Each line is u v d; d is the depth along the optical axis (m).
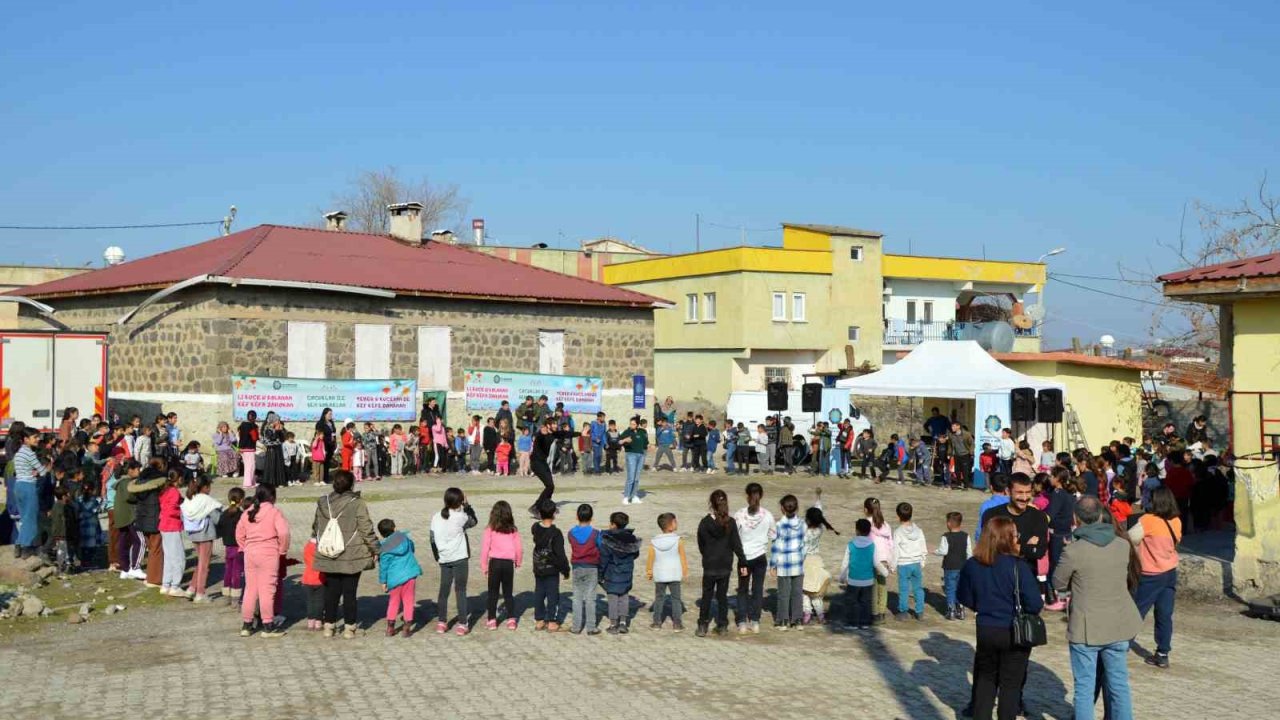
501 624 12.55
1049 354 31.98
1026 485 11.45
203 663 10.59
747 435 30.14
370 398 29.91
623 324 35.50
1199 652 11.51
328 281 29.23
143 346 29.47
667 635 12.17
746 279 49.16
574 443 32.97
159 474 14.57
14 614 12.69
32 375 24.03
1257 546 13.92
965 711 8.90
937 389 28.84
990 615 8.03
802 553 12.62
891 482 28.44
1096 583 8.15
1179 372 39.50
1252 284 15.13
